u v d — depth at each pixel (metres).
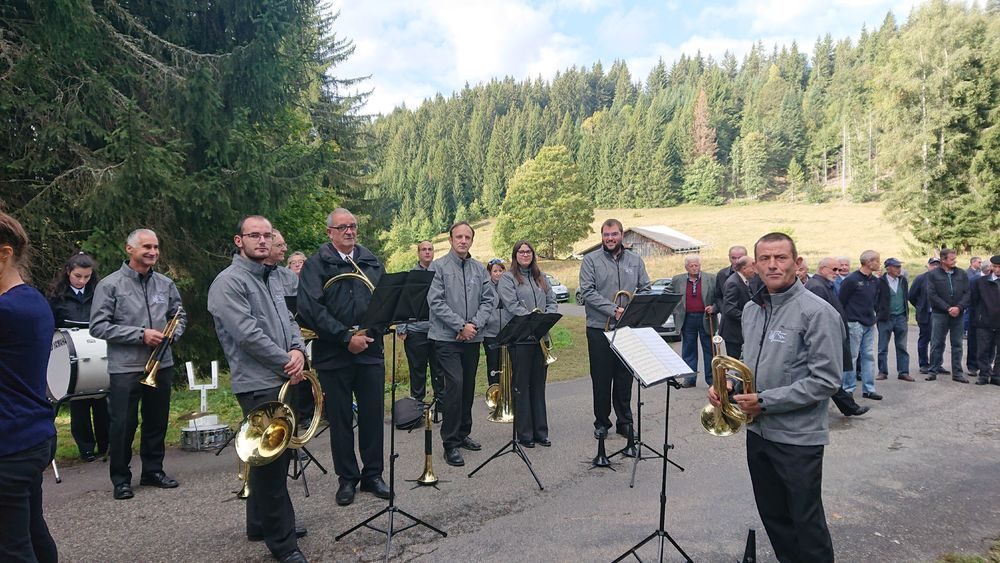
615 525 3.99
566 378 9.70
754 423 2.99
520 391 5.73
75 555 3.57
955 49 34.50
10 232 2.26
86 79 8.34
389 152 133.38
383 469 4.80
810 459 2.79
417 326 7.02
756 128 101.81
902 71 36.00
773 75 124.94
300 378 3.57
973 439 6.04
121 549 3.64
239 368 3.51
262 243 3.57
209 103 9.22
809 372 2.79
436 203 105.00
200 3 10.40
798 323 2.83
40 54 7.63
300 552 3.43
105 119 8.84
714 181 92.81
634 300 4.41
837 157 93.25
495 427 6.59
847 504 4.40
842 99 98.69
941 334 9.01
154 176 8.29
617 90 154.12
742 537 3.82
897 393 8.20
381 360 4.53
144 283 4.83
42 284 8.59
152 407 4.73
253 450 3.14
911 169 35.25
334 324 4.09
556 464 5.26
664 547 3.68
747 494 4.55
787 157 99.94
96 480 4.96
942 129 33.72
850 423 6.68
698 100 110.88
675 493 4.57
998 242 31.58
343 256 4.38
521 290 6.25
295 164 10.85
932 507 4.34
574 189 63.09
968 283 8.94
